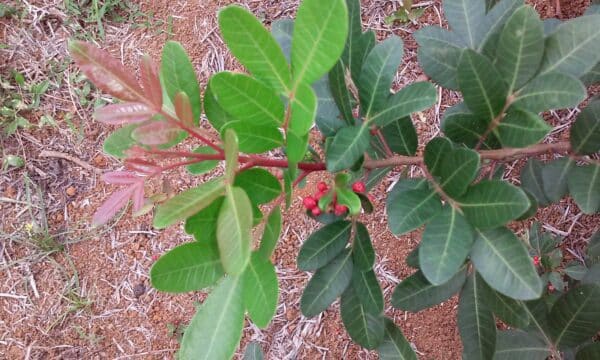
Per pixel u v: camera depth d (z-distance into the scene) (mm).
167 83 266
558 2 575
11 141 637
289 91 224
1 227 618
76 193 629
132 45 664
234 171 214
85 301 604
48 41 664
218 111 278
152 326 598
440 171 277
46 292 605
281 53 216
